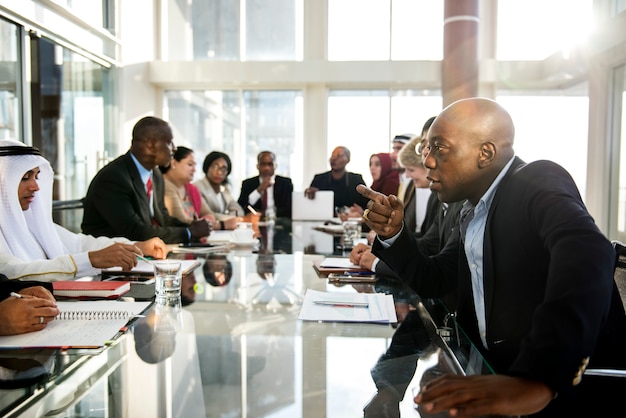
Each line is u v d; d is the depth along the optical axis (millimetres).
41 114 4973
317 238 3096
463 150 1141
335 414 776
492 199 1166
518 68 7133
